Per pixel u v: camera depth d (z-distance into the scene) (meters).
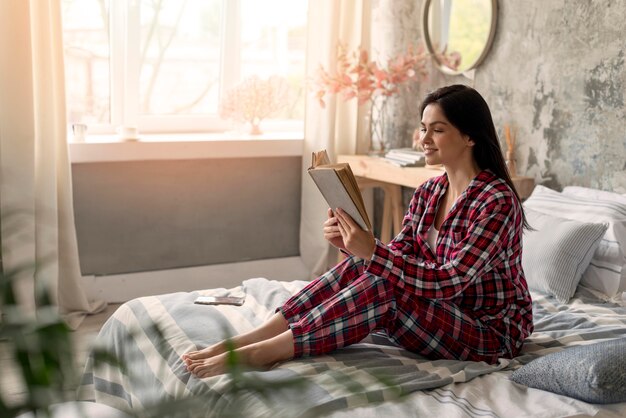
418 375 1.86
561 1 3.19
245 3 4.23
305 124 4.18
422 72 3.93
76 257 3.56
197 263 4.16
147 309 2.26
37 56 3.32
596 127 3.08
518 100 3.43
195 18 4.15
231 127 4.36
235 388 0.63
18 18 3.19
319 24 4.09
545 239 2.68
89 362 2.10
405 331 2.02
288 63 4.43
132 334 0.68
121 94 4.02
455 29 3.74
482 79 3.63
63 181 3.48
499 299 2.09
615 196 2.89
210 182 4.11
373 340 2.14
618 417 1.67
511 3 3.43
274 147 4.12
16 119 3.23
